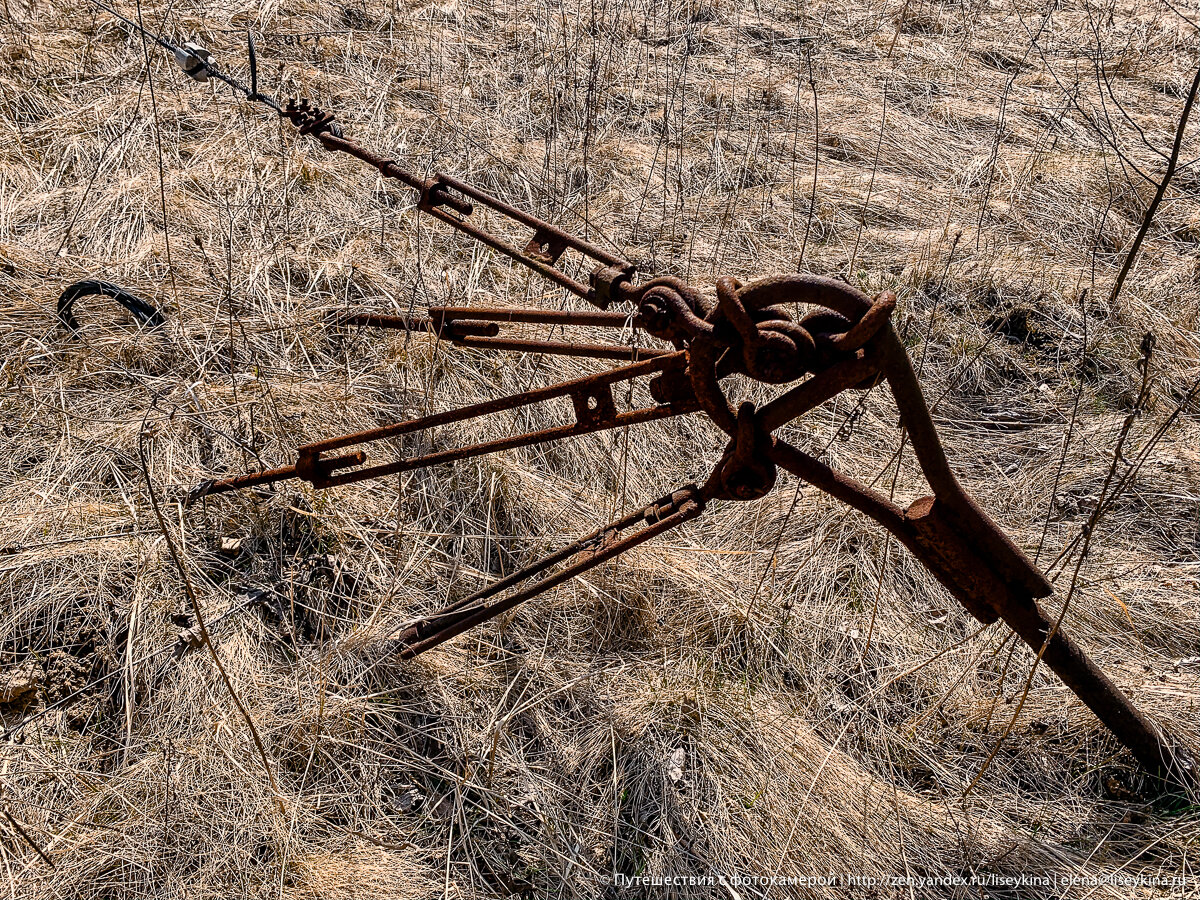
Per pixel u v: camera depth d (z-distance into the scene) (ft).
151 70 17.08
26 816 8.27
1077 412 13.46
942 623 10.80
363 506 11.10
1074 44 22.74
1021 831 9.02
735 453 8.37
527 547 11.19
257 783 8.74
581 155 17.30
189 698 9.20
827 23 22.66
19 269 12.92
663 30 21.66
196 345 12.51
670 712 9.78
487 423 12.21
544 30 20.56
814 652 10.44
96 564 9.89
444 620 9.63
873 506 8.46
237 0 19.72
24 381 11.63
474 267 14.19
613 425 8.78
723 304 7.51
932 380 13.99
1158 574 11.37
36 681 9.06
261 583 10.29
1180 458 12.67
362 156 11.48
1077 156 18.40
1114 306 14.87
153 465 11.00
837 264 15.62
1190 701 9.81
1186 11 24.21
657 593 10.76
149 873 8.15
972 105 20.02
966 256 15.85
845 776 9.32
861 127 18.92
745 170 17.40
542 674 10.01
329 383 12.41
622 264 9.55
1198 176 18.07
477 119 17.63
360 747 9.21
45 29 17.61
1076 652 8.81
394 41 19.38
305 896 8.12
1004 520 11.96
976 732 9.81
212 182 15.06
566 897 8.46
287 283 13.60
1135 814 9.14
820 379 7.71
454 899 8.31
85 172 14.87
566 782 9.25
